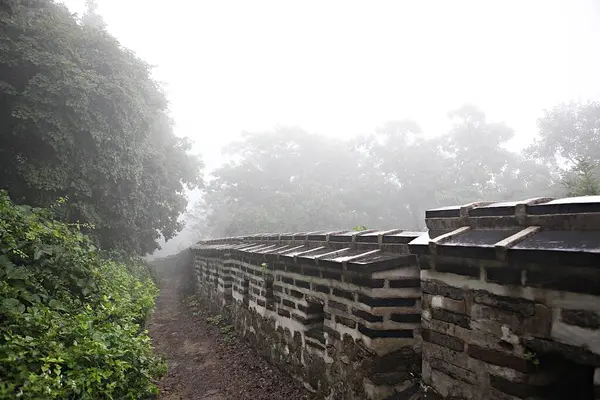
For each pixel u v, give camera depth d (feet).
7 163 35.58
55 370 9.57
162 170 58.13
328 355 15.15
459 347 9.49
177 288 58.44
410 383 12.09
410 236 12.64
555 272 7.37
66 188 36.52
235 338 26.78
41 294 14.34
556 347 7.41
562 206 7.89
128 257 50.98
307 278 16.98
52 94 34.76
